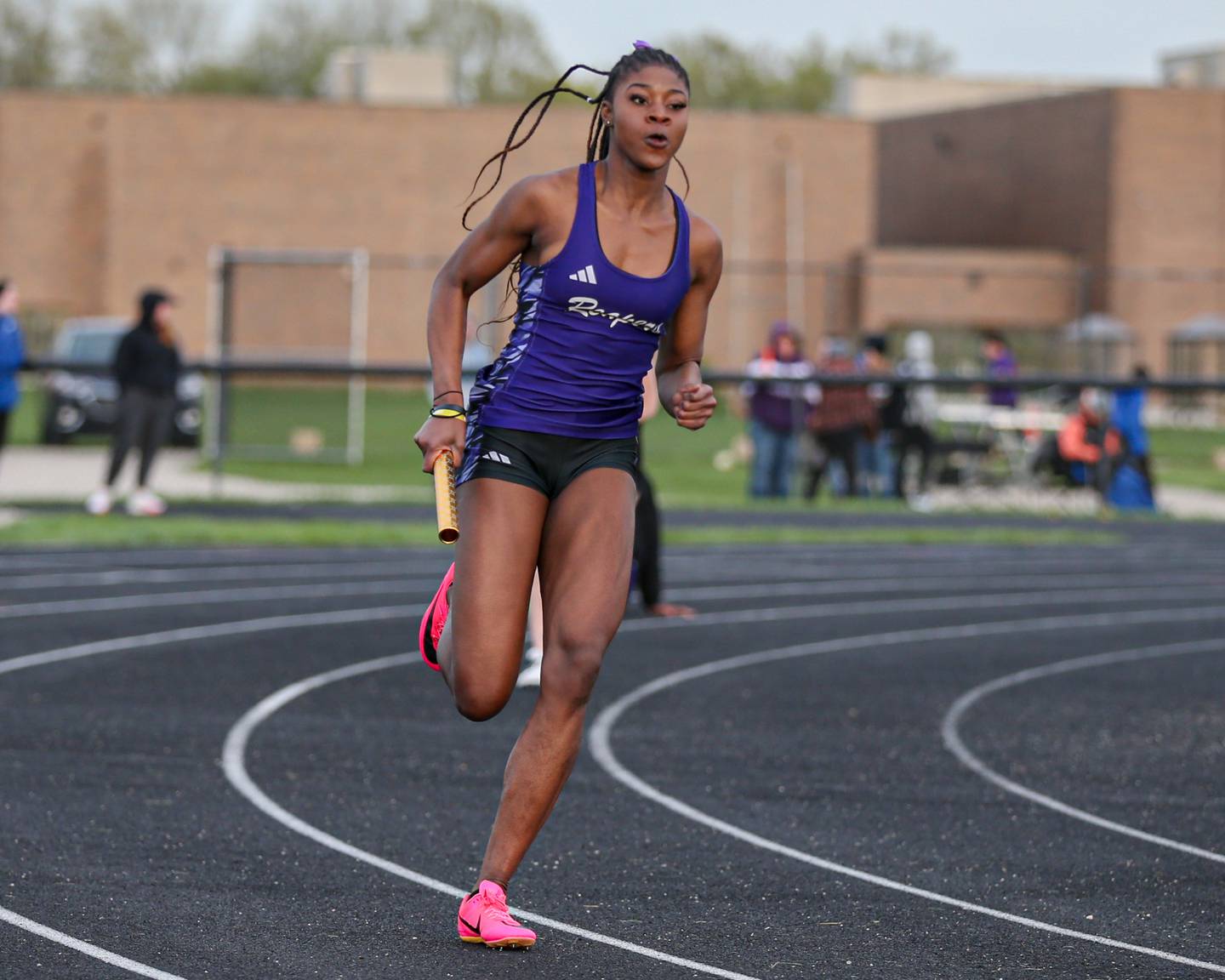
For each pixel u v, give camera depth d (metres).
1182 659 24.81
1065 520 44.81
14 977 10.38
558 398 10.88
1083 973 11.01
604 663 23.33
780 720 19.81
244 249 102.69
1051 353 106.00
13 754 16.94
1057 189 109.94
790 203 105.31
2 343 39.28
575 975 10.65
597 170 10.88
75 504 41.06
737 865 13.56
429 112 103.44
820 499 49.19
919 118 120.38
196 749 17.39
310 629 25.44
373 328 101.88
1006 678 22.98
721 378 46.69
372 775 16.47
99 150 102.31
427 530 37.91
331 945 11.14
